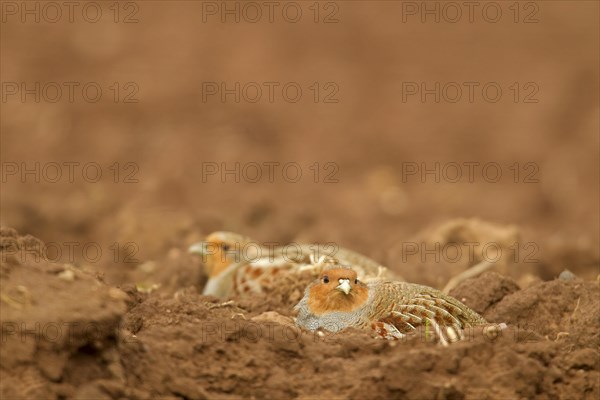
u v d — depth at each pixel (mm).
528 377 13023
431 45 51969
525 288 18969
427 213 38031
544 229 36156
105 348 11938
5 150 40469
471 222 25875
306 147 43688
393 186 40656
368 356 13648
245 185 39438
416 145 44500
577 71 49281
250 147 42906
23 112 43625
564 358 13789
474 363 13141
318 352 13617
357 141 44500
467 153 43938
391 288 16500
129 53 49719
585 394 13484
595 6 55281
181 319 15477
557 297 17938
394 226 35500
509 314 17891
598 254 27297
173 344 13281
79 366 11766
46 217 31891
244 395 13008
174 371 12805
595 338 16469
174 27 52250
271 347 13539
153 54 49781
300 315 16688
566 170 41750
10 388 11336
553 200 39500
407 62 50594
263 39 51562
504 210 38281
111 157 40719
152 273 25312
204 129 44219
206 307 16438
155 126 43906
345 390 12953
